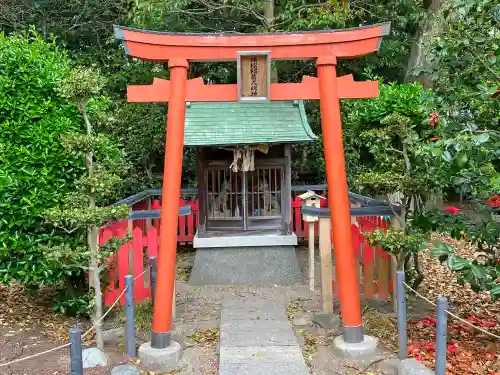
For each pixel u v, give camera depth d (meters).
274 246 6.88
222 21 9.91
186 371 4.07
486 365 4.01
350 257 4.40
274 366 3.97
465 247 8.70
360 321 4.37
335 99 4.55
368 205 5.68
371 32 4.56
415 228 4.79
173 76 4.50
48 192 4.66
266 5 8.77
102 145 4.30
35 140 4.61
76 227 4.41
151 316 5.13
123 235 5.23
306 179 10.38
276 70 8.96
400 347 4.02
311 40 4.55
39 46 5.11
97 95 4.90
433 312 5.40
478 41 4.18
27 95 4.64
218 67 10.54
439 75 4.53
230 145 6.60
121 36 4.35
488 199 4.45
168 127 4.46
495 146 3.76
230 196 7.07
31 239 4.68
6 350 4.38
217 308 5.71
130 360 4.19
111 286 5.23
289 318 5.26
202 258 6.88
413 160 5.15
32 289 5.37
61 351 4.36
